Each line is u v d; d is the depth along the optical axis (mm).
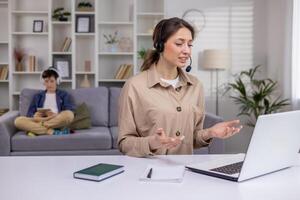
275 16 4430
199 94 1636
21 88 4742
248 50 4715
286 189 1018
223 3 4672
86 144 3381
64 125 3543
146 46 4785
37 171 1201
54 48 4711
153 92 1541
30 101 3934
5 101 4754
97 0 4453
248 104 4277
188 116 1557
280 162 1185
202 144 1538
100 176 1088
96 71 4500
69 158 1386
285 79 4117
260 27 4691
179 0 4664
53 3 4672
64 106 3824
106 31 4781
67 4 4711
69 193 983
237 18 4684
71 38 4562
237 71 4727
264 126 1037
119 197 950
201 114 1625
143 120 1546
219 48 4684
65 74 4590
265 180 1104
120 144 1514
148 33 4586
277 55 4426
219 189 1017
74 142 3371
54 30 4703
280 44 4340
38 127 3426
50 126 3486
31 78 4766
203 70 4723
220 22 4684
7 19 4691
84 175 1106
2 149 3295
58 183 1072
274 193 984
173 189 1016
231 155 1431
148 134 1542
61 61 4598
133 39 4543
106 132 3533
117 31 4785
